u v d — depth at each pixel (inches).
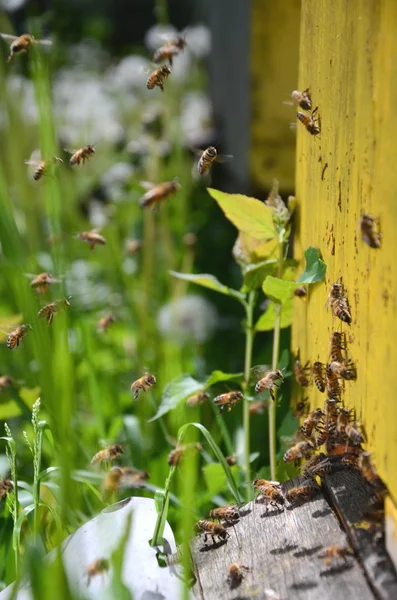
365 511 34.6
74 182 56.6
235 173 63.5
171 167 53.1
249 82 53.9
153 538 35.2
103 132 62.9
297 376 38.1
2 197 41.8
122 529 35.5
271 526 35.3
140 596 34.3
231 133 65.2
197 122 68.7
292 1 52.9
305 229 38.3
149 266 49.5
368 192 34.1
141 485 38.9
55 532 37.9
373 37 33.8
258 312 50.5
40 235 50.9
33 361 45.6
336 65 35.6
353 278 35.0
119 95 68.6
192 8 103.3
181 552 34.9
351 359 35.4
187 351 47.0
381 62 33.5
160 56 44.4
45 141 42.0
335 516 35.1
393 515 33.6
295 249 39.3
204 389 40.1
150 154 52.9
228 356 48.7
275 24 53.2
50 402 37.7
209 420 43.2
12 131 49.0
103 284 53.0
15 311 48.7
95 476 39.6
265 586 34.1
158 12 46.4
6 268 43.6
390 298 33.4
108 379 45.9
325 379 36.6
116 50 124.5
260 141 54.4
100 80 80.7
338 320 36.0
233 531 35.4
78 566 34.9
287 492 35.8
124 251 52.4
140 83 69.4
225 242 59.2
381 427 33.9
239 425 42.9
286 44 53.4
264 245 39.1
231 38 63.2
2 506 39.3
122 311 50.6
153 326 49.0
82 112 63.5
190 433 39.1
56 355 38.5
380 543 34.0
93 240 44.8
